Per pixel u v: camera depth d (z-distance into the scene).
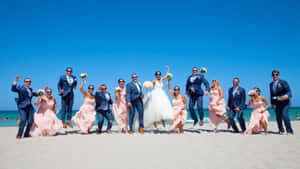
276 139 6.65
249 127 8.02
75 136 7.61
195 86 9.25
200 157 4.27
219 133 8.34
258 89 8.12
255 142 6.07
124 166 3.66
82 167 3.63
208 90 8.89
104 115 8.62
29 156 4.49
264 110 7.98
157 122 8.24
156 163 3.83
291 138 6.88
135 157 4.31
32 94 7.80
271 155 4.41
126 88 8.27
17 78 7.36
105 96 8.55
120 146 5.53
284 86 7.79
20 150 5.15
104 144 5.85
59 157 4.37
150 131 9.12
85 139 6.82
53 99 8.14
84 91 8.52
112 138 6.99
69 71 9.89
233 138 6.88
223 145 5.61
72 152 4.85
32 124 7.75
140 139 6.72
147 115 8.35
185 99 8.19
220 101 8.50
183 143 5.94
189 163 3.81
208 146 5.46
